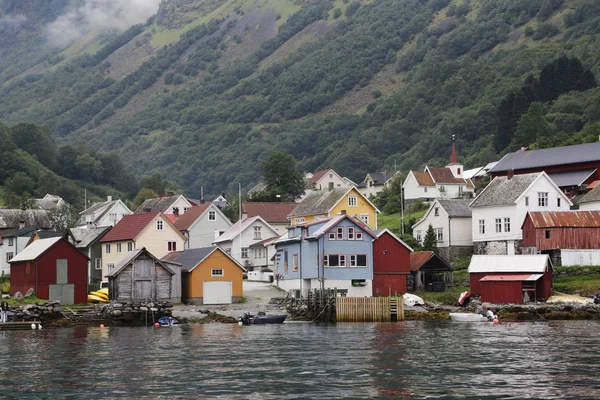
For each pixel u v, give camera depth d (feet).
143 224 503.20
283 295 450.30
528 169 599.98
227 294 434.30
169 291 415.44
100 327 368.48
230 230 590.14
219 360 249.14
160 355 261.85
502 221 495.82
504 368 230.07
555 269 449.06
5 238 590.96
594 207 510.99
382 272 437.58
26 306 372.99
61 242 420.36
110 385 212.64
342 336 309.01
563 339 294.05
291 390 204.64
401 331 326.24
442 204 529.86
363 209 583.17
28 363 247.91
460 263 501.15
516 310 390.01
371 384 210.59
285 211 654.12
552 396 195.62
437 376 219.61
